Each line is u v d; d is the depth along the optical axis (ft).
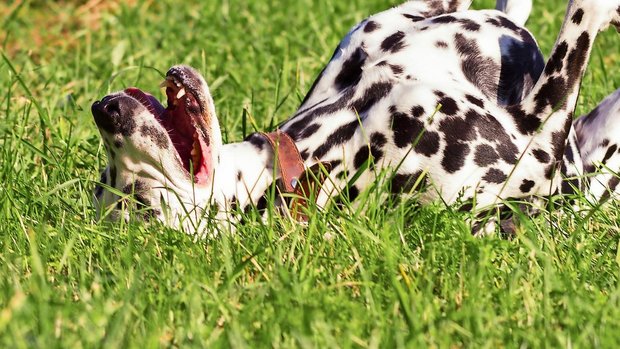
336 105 31.78
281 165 30.40
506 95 32.68
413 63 32.04
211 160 29.45
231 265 27.32
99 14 57.98
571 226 31.09
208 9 55.93
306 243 27.68
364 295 26.18
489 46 32.91
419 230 29.43
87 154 37.01
